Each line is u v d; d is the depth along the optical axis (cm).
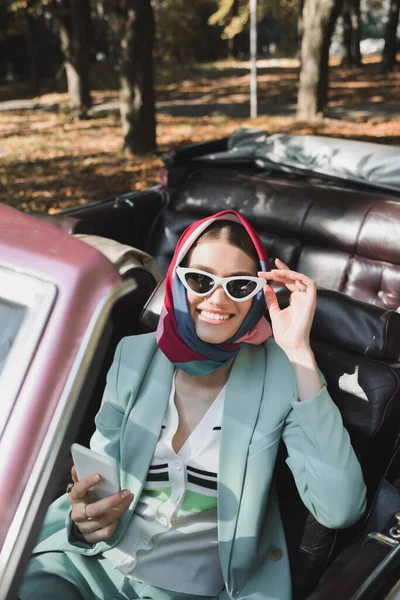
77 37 1573
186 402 182
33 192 896
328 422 170
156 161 1047
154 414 180
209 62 4003
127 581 177
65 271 91
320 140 376
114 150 1164
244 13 2225
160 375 185
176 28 3384
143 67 1057
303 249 344
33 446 85
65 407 86
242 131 409
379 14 5244
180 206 392
